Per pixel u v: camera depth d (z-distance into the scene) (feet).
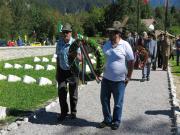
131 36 68.59
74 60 29.30
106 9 253.24
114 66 26.99
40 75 58.29
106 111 27.73
